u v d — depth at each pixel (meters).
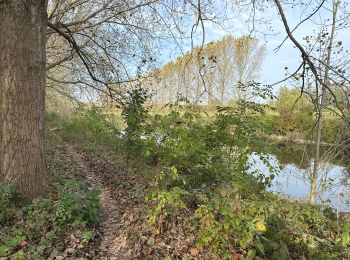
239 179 5.37
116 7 9.46
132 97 10.10
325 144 9.58
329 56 7.82
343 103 4.73
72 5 9.88
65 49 11.22
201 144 5.34
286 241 4.40
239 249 4.23
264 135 6.61
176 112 5.36
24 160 5.29
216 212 4.27
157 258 4.27
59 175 7.70
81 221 4.98
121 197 7.06
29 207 4.96
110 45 10.08
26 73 5.24
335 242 4.77
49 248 4.25
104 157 11.66
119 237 5.03
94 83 11.09
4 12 5.09
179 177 5.43
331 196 9.52
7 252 4.02
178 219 5.27
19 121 5.24
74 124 19.83
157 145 5.28
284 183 11.62
